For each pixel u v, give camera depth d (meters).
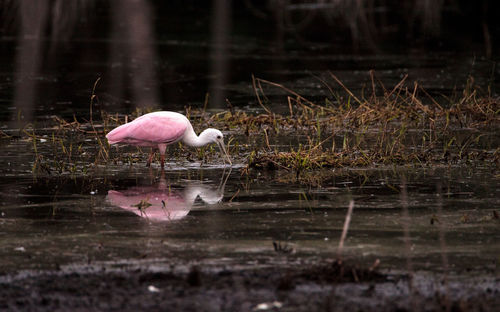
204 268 8.25
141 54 28.42
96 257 8.62
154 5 42.06
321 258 8.58
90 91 21.88
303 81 23.53
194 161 14.08
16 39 31.36
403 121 17.92
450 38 32.50
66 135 16.34
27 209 10.62
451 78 23.64
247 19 38.22
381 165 13.76
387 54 28.70
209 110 19.41
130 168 13.45
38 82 23.08
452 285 7.77
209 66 26.23
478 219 10.12
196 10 40.94
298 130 17.05
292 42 31.70
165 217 10.27
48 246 9.01
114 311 7.05
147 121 13.07
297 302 7.28
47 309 7.10
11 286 7.69
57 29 34.03
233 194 11.57
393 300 7.34
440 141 15.73
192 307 7.15
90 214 10.40
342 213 10.45
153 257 8.61
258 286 7.71
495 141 15.67
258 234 9.49
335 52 29.31
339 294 7.50
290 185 12.18
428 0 39.09
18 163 13.67
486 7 40.34
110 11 39.66
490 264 8.40
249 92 21.94
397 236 9.40
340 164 13.64
